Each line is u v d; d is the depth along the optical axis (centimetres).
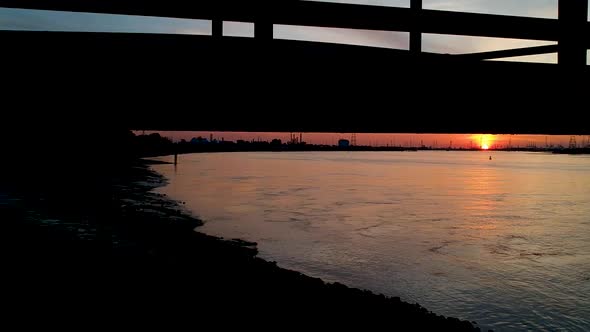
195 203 4244
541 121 213
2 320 867
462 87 206
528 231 3347
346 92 200
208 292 1290
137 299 1116
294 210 4028
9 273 1199
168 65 184
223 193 5228
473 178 9225
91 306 1016
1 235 1834
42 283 1133
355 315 1288
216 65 188
